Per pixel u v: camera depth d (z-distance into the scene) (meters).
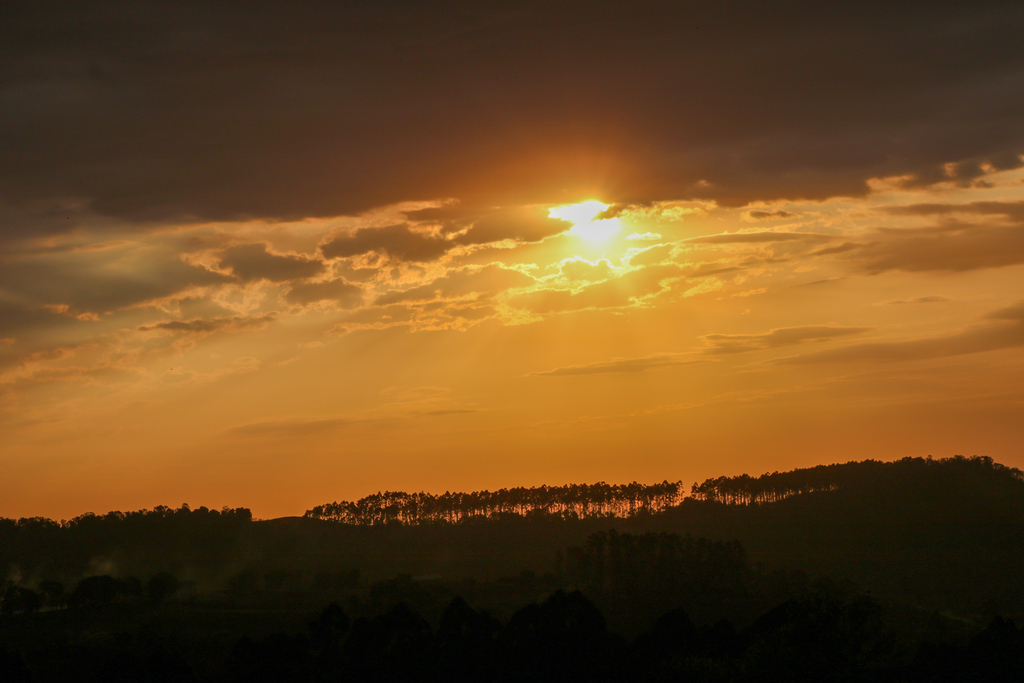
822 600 103.56
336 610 105.44
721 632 102.50
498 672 98.56
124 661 100.06
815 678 92.44
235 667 99.69
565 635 101.88
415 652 100.62
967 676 92.19
